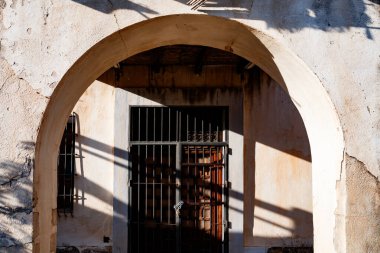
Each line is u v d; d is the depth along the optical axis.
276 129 8.20
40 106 4.40
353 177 4.52
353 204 4.50
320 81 4.56
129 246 7.95
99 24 4.45
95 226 7.96
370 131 4.56
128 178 8.02
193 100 8.12
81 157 8.03
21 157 4.36
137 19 4.46
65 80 4.51
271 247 8.03
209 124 8.22
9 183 4.33
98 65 4.99
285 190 8.13
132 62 7.96
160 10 4.46
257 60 5.40
